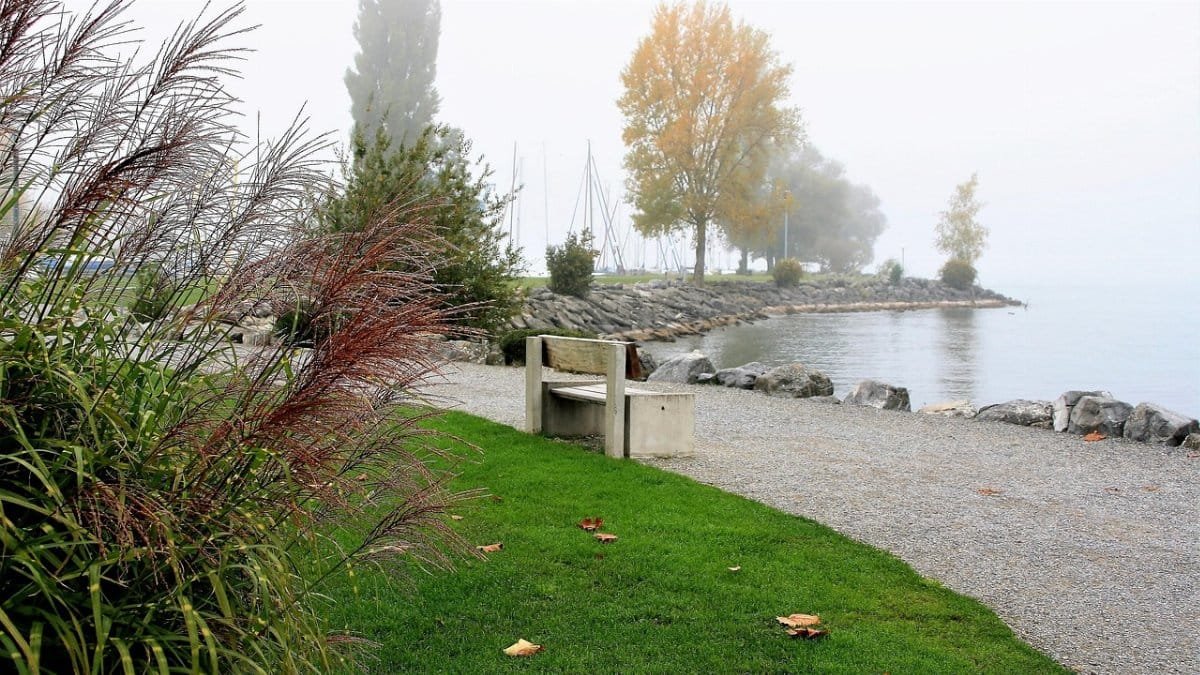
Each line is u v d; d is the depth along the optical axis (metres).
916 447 8.73
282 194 2.41
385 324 2.13
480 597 4.08
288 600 2.06
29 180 2.07
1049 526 5.92
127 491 1.86
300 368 2.20
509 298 16.23
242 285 2.24
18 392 1.93
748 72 58.25
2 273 1.95
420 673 3.29
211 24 2.17
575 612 3.95
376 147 14.46
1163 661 3.77
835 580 4.55
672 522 5.43
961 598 4.39
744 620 3.93
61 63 2.06
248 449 2.05
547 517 5.44
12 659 1.62
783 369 12.97
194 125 2.19
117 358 2.17
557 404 8.32
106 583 1.97
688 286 55.56
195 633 1.77
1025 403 10.57
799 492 6.62
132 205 2.10
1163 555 5.32
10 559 1.78
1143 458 8.33
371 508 2.73
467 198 14.84
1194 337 36.53
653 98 58.28
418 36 66.31
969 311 62.94
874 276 87.06
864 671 3.45
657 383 13.92
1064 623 4.19
